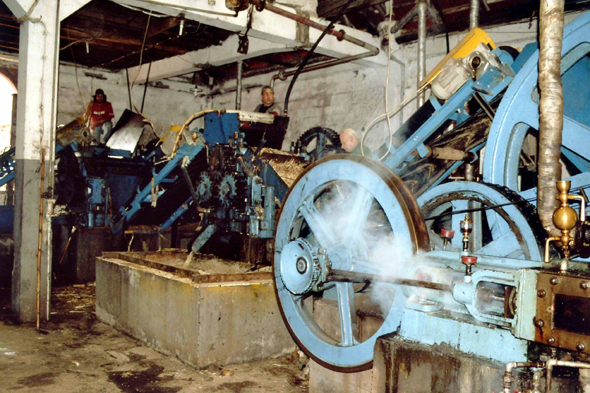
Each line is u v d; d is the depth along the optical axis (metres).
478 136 3.90
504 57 3.92
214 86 12.30
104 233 7.77
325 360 3.32
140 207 7.52
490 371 2.19
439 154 3.82
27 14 5.30
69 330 5.27
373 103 8.75
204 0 6.39
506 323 2.17
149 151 8.36
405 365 2.51
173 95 12.20
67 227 7.72
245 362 4.37
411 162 4.07
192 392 3.73
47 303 5.55
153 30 8.65
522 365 2.09
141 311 4.93
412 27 7.96
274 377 4.06
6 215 8.02
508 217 3.08
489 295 2.31
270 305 4.52
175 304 4.42
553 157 2.89
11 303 5.88
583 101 3.90
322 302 3.77
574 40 3.39
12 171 8.52
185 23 8.32
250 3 6.35
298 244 3.30
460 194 3.41
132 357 4.46
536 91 3.50
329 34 7.32
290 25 7.20
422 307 2.57
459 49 3.88
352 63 9.01
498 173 3.56
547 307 1.97
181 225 9.17
